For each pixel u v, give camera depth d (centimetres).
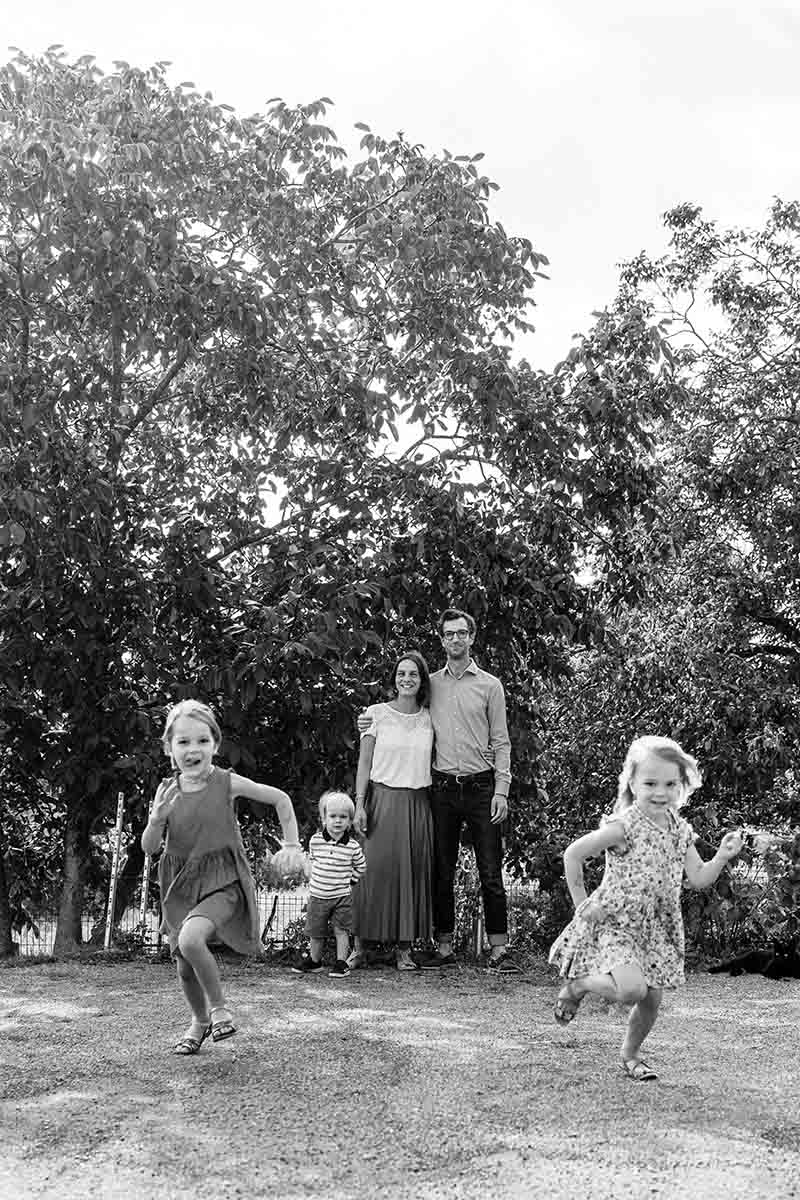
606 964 477
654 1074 489
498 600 954
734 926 837
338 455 995
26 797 949
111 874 905
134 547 913
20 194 805
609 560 1030
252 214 947
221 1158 387
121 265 812
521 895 939
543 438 945
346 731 894
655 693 1271
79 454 867
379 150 999
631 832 497
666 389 1008
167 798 536
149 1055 527
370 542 974
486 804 804
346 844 790
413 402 1009
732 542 1511
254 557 1038
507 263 991
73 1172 374
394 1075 495
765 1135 411
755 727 1266
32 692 924
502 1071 503
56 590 848
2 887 910
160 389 959
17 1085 476
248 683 845
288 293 950
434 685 815
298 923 872
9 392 812
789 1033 593
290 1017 618
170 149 888
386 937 780
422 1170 376
